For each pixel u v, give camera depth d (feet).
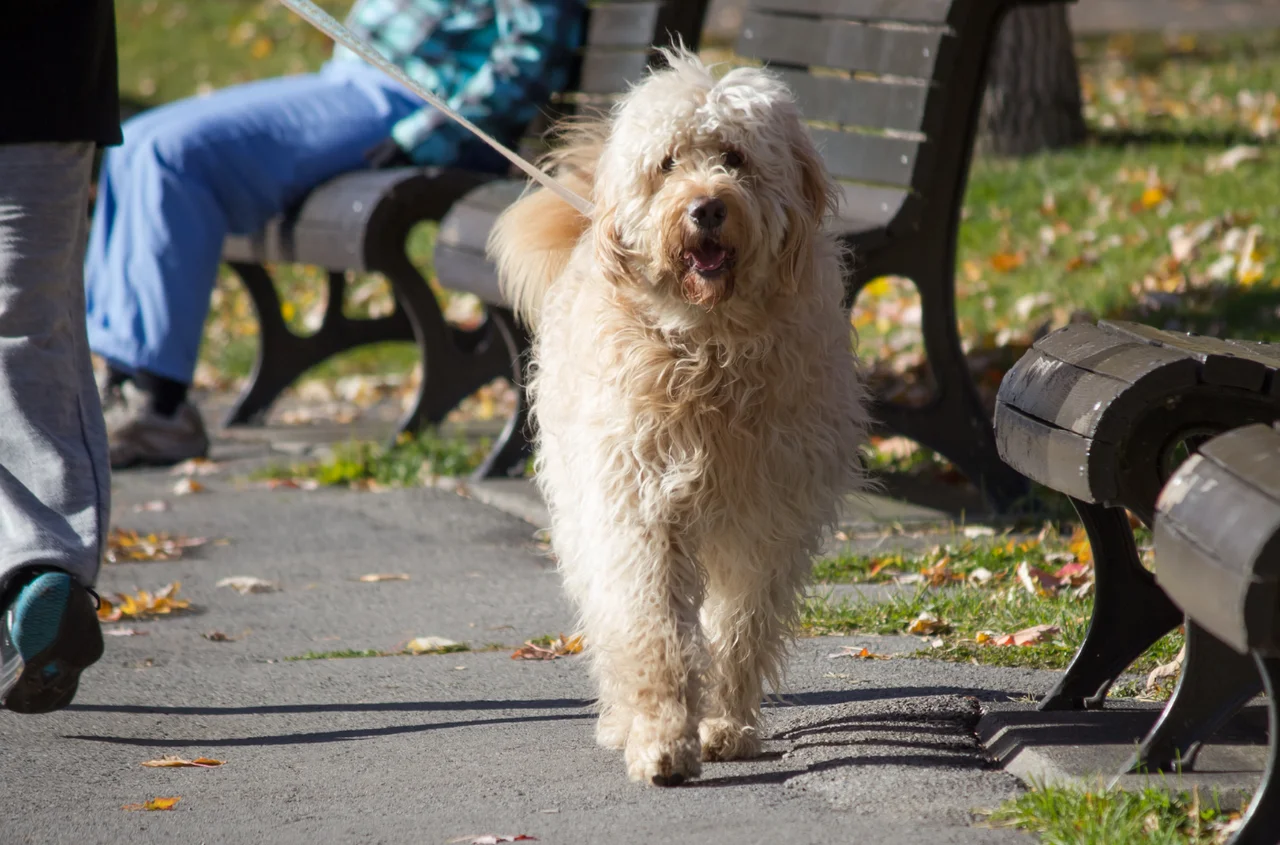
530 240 21.16
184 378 40.04
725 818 15.30
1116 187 52.80
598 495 17.93
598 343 18.19
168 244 38.99
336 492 37.29
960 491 33.55
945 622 23.48
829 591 25.57
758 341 17.58
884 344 45.14
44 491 17.51
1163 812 14.26
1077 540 27.99
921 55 30.37
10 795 17.26
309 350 47.42
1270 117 62.69
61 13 18.13
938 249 31.30
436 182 38.27
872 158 31.30
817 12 33.27
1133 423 15.02
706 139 17.81
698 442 17.70
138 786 17.56
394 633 25.26
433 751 18.62
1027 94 61.00
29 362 17.92
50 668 16.88
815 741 18.11
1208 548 12.48
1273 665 12.96
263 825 15.89
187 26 103.81
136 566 30.68
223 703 21.35
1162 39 88.58
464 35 40.14
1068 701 18.17
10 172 17.98
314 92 41.14
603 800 16.24
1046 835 13.93
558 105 40.11
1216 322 39.27
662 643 17.34
